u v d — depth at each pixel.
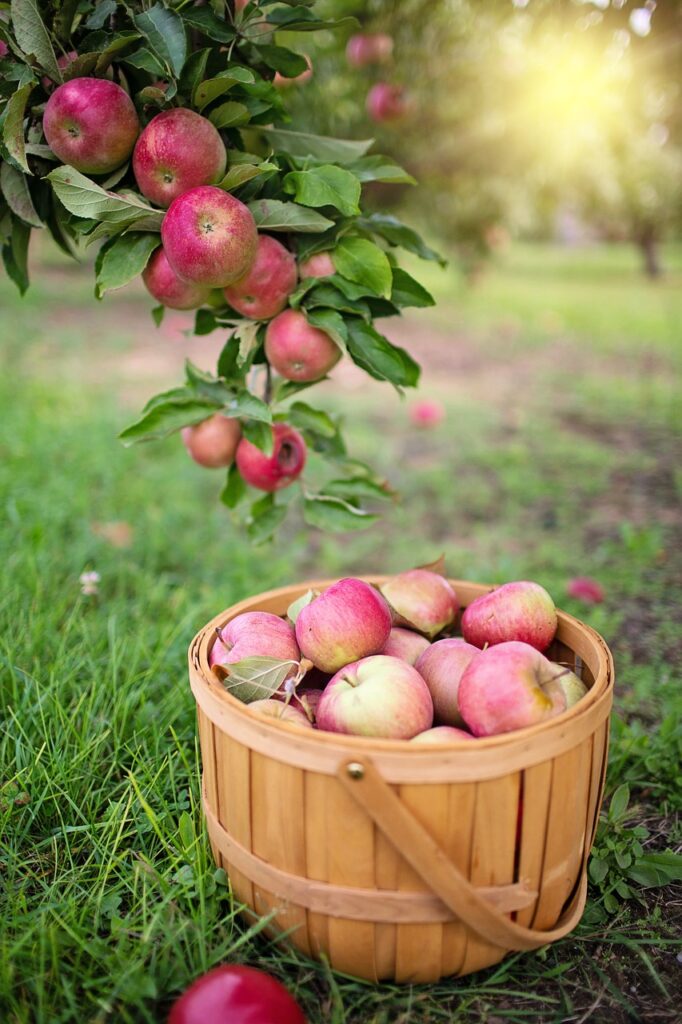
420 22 1.68
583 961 0.82
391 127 1.84
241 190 0.91
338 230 0.91
